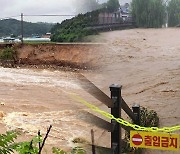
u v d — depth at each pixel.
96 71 28.41
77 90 20.39
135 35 49.31
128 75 25.12
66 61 33.22
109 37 46.25
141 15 58.31
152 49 38.91
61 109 15.89
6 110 16.14
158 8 57.88
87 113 3.21
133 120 5.45
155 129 3.01
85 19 49.78
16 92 20.88
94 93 3.21
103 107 11.27
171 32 52.34
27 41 42.09
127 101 16.59
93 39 45.41
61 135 11.74
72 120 13.21
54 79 25.61
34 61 34.16
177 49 38.41
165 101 15.28
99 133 8.57
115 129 3.51
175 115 11.51
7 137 2.65
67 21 51.31
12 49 35.44
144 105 14.86
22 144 2.66
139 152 6.27
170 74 24.17
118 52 36.12
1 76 26.95
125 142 5.93
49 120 14.14
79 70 30.12
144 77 23.62
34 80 25.25
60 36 47.34
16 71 29.95
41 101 18.12
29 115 15.22
